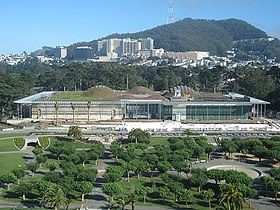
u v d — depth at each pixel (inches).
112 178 7273.6
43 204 6446.9
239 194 5757.9
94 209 6387.8
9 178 7071.9
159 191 6806.1
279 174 7381.9
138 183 7765.8
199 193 7165.4
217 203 6697.8
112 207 6417.3
